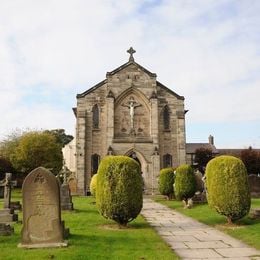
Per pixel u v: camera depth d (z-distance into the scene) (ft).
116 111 162.71
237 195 62.18
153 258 39.24
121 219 61.41
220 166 63.46
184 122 164.35
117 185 60.44
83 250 41.29
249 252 43.34
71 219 69.51
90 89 163.02
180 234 56.49
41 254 39.22
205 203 99.50
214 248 45.91
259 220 65.67
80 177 156.25
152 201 122.11
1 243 45.27
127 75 164.35
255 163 187.62
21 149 178.50
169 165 161.58
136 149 159.22
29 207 44.29
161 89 166.20
